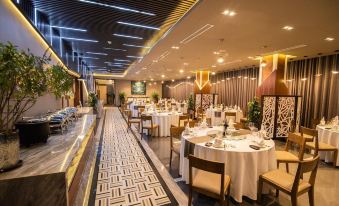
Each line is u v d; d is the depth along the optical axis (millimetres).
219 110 7699
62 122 2545
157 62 8023
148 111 7090
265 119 5516
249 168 2340
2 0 2096
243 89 9664
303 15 2916
